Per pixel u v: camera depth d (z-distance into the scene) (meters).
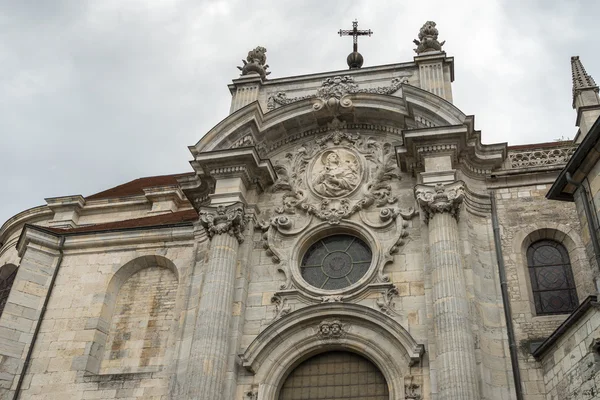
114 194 38.88
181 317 24.03
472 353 19.25
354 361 21.48
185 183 26.11
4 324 25.75
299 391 21.30
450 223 21.62
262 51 29.47
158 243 27.30
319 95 25.98
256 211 24.67
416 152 23.45
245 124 25.48
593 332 17.58
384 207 23.78
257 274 23.48
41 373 24.81
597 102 25.17
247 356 21.33
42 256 27.73
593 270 18.53
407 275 22.14
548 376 19.47
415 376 20.11
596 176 18.98
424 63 26.23
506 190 23.81
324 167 25.17
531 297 21.67
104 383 24.11
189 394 20.22
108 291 26.55
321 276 23.30
